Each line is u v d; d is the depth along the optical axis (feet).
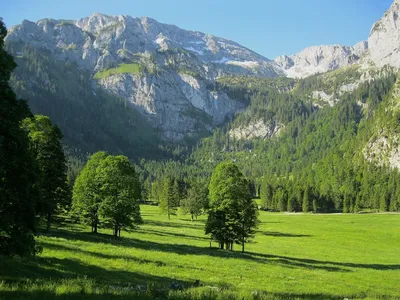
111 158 196.13
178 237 244.63
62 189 170.50
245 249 218.59
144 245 176.24
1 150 62.95
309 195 600.39
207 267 131.03
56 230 180.86
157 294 65.67
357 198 620.90
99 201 196.13
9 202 70.18
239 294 68.74
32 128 158.92
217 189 188.65
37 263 94.73
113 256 126.52
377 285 133.18
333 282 129.18
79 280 75.05
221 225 187.01
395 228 366.63
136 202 197.06
